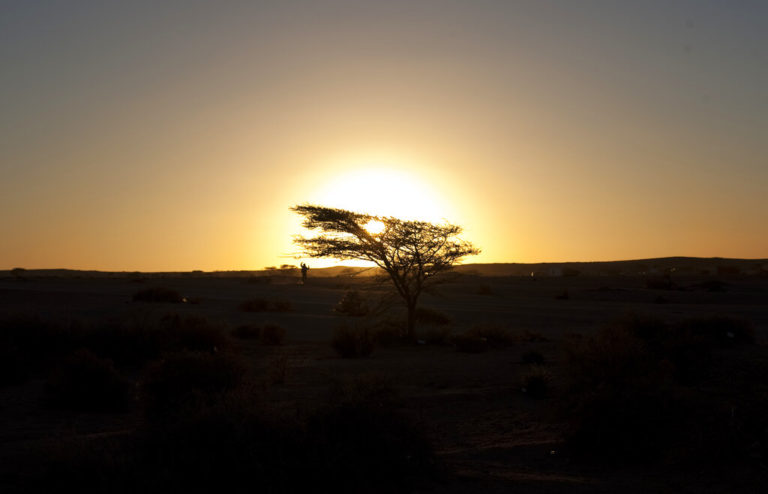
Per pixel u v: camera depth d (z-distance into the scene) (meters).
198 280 103.00
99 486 7.22
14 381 18.89
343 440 8.10
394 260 30.89
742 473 8.37
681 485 8.23
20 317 24.55
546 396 15.78
